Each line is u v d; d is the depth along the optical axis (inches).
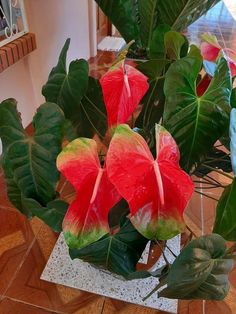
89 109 27.0
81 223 15.5
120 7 34.4
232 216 17.3
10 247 35.1
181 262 15.1
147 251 31.9
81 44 77.2
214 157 28.0
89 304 30.0
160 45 27.2
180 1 30.4
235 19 124.6
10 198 23.9
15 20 43.8
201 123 18.5
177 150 16.2
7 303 29.8
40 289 31.0
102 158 23.4
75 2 67.4
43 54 55.8
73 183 15.6
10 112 20.0
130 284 31.2
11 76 47.6
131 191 14.0
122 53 22.5
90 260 22.2
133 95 18.7
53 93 25.0
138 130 21.3
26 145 20.1
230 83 18.3
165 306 29.7
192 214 40.3
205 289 17.3
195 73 18.5
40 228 37.1
